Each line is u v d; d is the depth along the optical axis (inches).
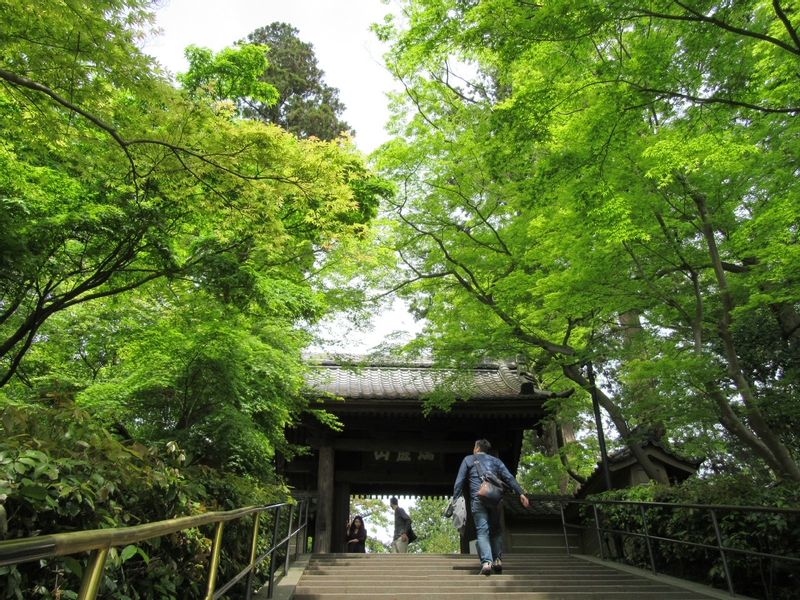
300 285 348.8
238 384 313.3
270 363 329.4
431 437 542.0
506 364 622.5
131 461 147.9
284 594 239.0
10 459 99.0
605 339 462.6
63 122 226.4
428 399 486.3
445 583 297.3
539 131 274.2
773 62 245.6
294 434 546.3
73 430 132.6
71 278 302.7
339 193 275.0
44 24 192.1
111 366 385.1
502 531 503.5
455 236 456.4
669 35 262.5
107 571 108.7
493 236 446.0
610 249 325.1
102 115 229.5
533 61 289.3
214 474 211.9
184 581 159.6
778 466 314.2
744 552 234.5
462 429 542.6
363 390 541.0
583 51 269.3
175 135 234.2
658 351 421.7
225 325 294.4
